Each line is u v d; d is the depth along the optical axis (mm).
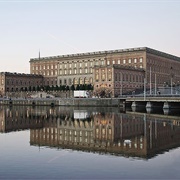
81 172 32531
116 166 34656
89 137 54906
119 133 59344
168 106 130375
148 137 54094
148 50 196500
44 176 31297
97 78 177250
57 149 44031
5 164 35688
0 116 101500
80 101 153250
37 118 93500
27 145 47156
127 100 144250
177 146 45656
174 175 31391
